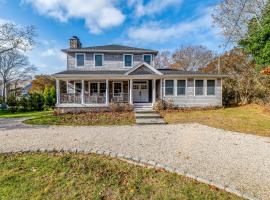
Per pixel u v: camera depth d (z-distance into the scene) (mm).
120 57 20203
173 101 17797
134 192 3801
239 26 24062
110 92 19891
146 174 4512
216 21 25312
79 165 5012
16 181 4305
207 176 4348
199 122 11875
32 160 5363
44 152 6020
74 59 19781
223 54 27156
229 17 24359
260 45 18750
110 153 5797
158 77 17438
